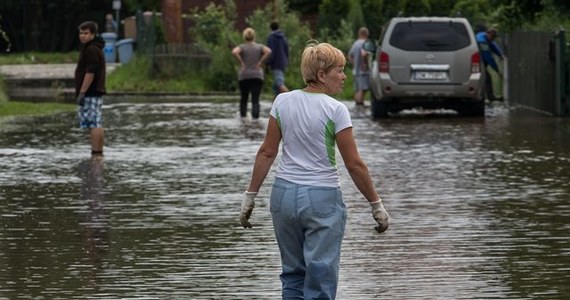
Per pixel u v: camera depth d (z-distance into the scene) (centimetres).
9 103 3541
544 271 1220
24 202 1697
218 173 1983
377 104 3112
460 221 1511
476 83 3039
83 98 2256
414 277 1198
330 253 929
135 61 4719
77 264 1273
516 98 3522
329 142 931
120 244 1381
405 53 3045
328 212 928
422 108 3136
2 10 7675
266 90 4294
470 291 1138
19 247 1367
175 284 1178
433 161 2127
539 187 1803
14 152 2330
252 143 2472
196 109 3506
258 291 1147
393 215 1558
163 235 1434
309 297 928
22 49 7750
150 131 2764
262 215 1567
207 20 4675
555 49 3005
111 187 1834
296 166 933
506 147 2344
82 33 2252
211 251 1338
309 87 948
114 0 6347
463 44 3041
